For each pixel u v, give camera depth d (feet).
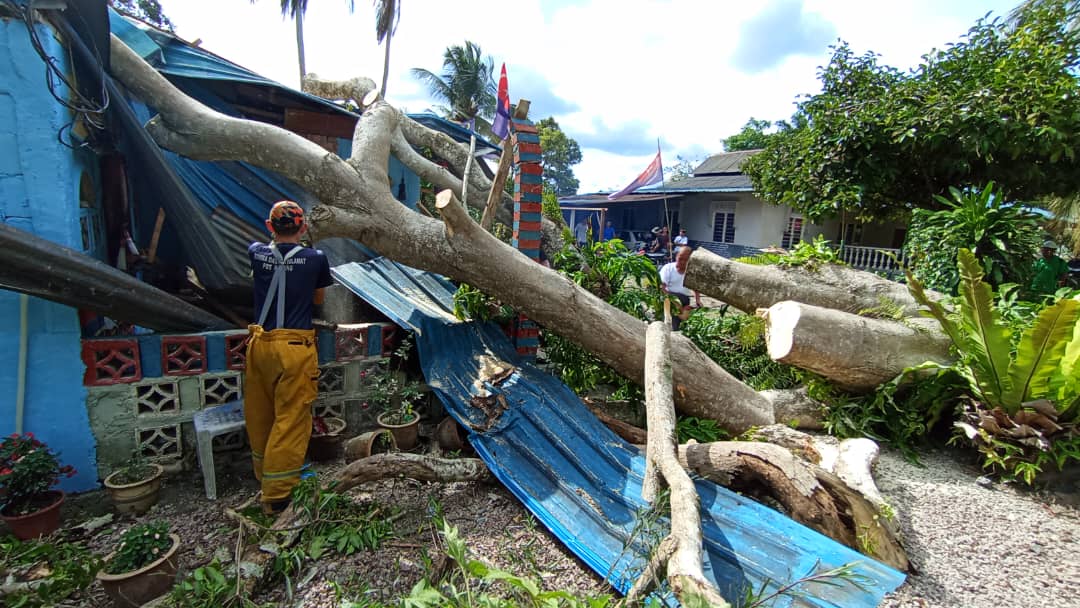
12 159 9.75
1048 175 26.99
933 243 20.33
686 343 13.91
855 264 37.73
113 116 12.05
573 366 15.49
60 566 7.88
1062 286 23.53
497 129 15.39
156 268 16.39
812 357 13.61
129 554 7.59
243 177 16.98
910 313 15.88
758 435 12.39
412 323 14.66
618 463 11.04
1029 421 11.99
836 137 28.78
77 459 10.93
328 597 8.07
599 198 76.54
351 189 13.08
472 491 11.27
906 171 29.58
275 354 9.89
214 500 10.83
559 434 11.71
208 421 10.96
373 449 12.59
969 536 9.75
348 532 9.26
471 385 13.08
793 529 8.57
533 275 13.17
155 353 11.46
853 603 7.23
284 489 9.88
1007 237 18.95
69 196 10.37
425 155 30.27
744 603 6.89
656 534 8.35
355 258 19.48
